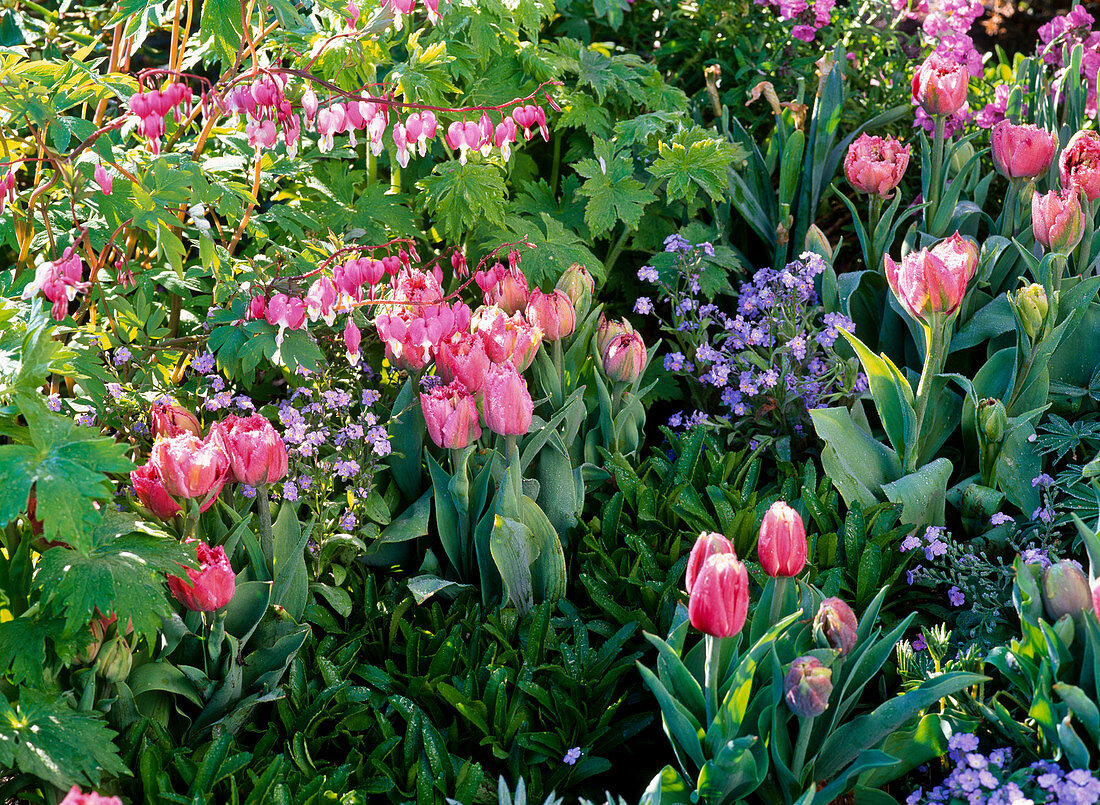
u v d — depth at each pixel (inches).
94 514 69.8
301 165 125.3
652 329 155.5
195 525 86.9
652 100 146.9
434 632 101.3
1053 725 72.6
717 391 135.3
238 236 118.4
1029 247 126.3
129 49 116.2
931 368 103.4
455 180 130.6
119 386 100.8
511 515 99.4
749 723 76.4
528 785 87.9
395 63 133.0
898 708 74.4
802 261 131.9
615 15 161.2
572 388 118.3
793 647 78.4
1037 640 74.7
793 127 159.3
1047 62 163.2
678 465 115.2
